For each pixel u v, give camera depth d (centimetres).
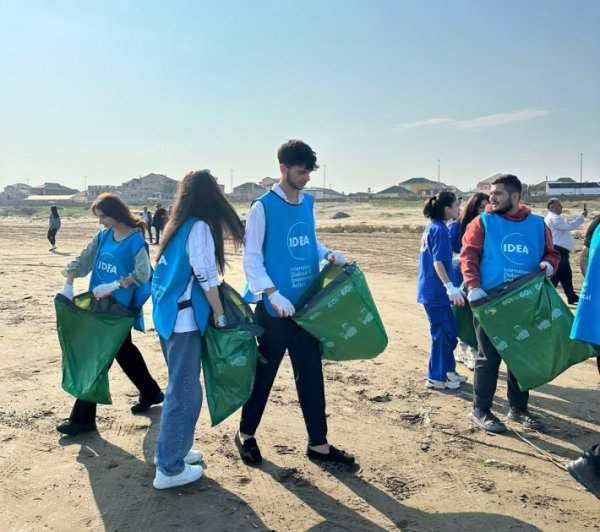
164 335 364
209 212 372
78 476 391
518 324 442
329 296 386
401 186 14825
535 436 470
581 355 440
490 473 406
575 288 1213
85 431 461
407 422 495
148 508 354
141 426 476
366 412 515
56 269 1475
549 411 527
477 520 346
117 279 448
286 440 452
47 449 431
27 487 376
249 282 385
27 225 4472
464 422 496
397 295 1109
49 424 477
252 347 380
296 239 399
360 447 445
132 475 394
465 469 411
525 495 376
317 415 408
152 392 504
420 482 391
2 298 1026
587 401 554
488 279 465
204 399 543
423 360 679
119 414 500
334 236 2861
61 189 16700
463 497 372
